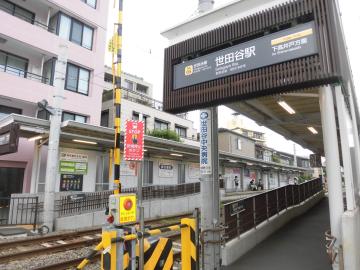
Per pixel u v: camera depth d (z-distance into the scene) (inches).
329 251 184.1
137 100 1203.9
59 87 498.0
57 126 489.4
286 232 374.0
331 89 206.4
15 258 308.3
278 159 2025.1
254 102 285.6
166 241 181.6
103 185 722.2
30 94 687.1
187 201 745.6
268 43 176.2
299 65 163.5
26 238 390.0
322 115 201.0
